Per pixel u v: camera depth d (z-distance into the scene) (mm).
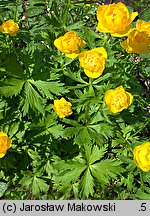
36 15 513
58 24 432
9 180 408
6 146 329
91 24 518
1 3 484
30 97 384
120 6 329
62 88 385
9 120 399
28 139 405
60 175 381
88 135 374
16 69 385
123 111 417
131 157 389
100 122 391
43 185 398
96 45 394
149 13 557
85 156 382
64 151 411
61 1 502
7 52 402
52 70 404
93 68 338
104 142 375
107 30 332
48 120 398
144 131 442
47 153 405
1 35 407
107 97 341
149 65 483
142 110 432
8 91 375
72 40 352
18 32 442
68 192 396
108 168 376
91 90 386
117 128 401
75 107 398
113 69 382
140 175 382
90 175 378
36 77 388
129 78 399
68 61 410
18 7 502
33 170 404
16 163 411
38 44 439
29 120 410
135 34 348
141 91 435
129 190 408
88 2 479
